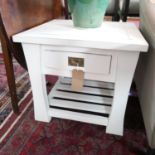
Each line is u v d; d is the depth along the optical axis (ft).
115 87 2.48
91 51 2.27
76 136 2.81
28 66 2.61
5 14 2.45
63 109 3.19
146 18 2.39
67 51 2.35
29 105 3.51
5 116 3.22
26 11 2.93
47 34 2.38
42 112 3.01
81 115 2.98
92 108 3.04
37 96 2.88
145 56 2.66
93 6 2.58
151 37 2.11
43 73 2.65
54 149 2.59
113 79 2.42
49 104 3.17
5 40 2.56
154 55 2.11
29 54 2.49
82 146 2.64
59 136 2.81
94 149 2.59
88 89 3.47
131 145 2.65
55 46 2.35
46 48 2.40
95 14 2.68
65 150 2.57
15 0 2.64
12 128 2.95
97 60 2.31
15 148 2.59
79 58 2.35
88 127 3.00
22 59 2.85
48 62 2.51
